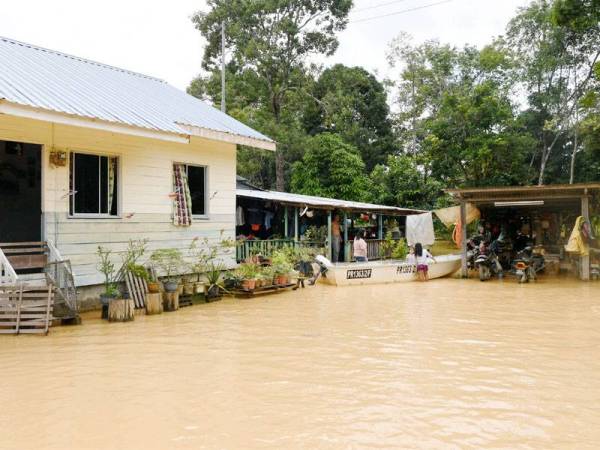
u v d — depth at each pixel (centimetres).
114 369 658
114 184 1152
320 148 3153
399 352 762
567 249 1781
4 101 792
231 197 1491
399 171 3228
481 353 760
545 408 524
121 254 1152
